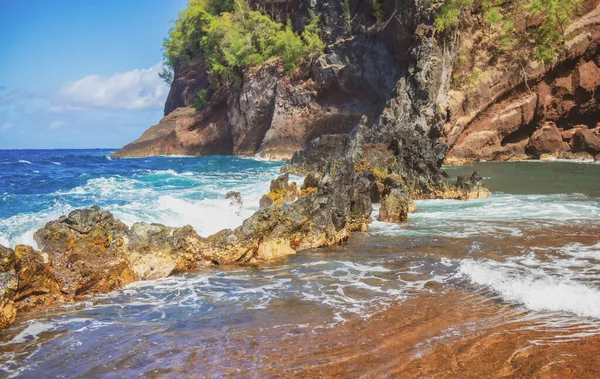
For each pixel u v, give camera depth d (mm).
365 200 13625
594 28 37156
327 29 49406
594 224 13656
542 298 7531
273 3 59250
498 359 5637
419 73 35875
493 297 7738
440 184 19953
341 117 46750
